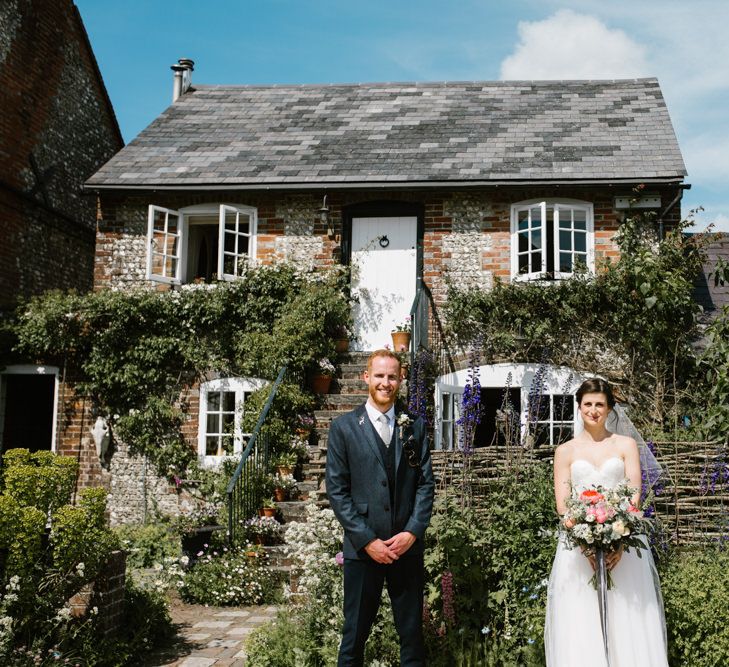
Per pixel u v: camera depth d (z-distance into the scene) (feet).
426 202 37.65
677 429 29.81
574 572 14.02
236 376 36.83
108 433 37.29
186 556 25.05
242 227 39.83
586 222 36.55
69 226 48.49
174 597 24.11
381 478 13.93
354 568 13.71
